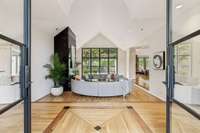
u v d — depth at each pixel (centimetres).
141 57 1678
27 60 204
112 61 1458
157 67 708
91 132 362
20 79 204
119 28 927
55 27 762
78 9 711
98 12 812
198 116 185
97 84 740
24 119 208
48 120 433
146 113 495
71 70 949
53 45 874
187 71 332
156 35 718
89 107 565
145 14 557
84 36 1184
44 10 534
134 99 693
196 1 378
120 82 753
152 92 779
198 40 325
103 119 445
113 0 629
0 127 253
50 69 784
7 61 306
